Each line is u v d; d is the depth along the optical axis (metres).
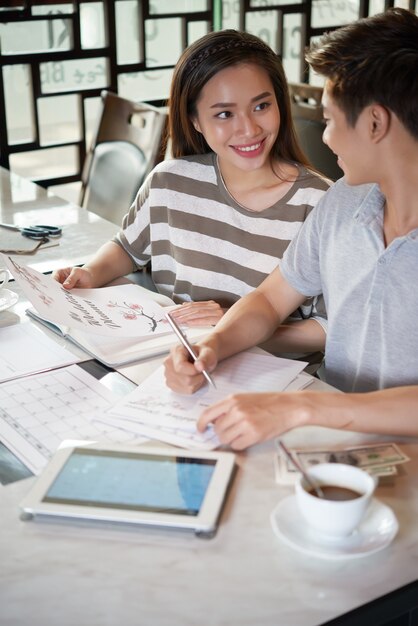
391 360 1.36
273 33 4.02
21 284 1.51
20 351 1.45
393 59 1.13
